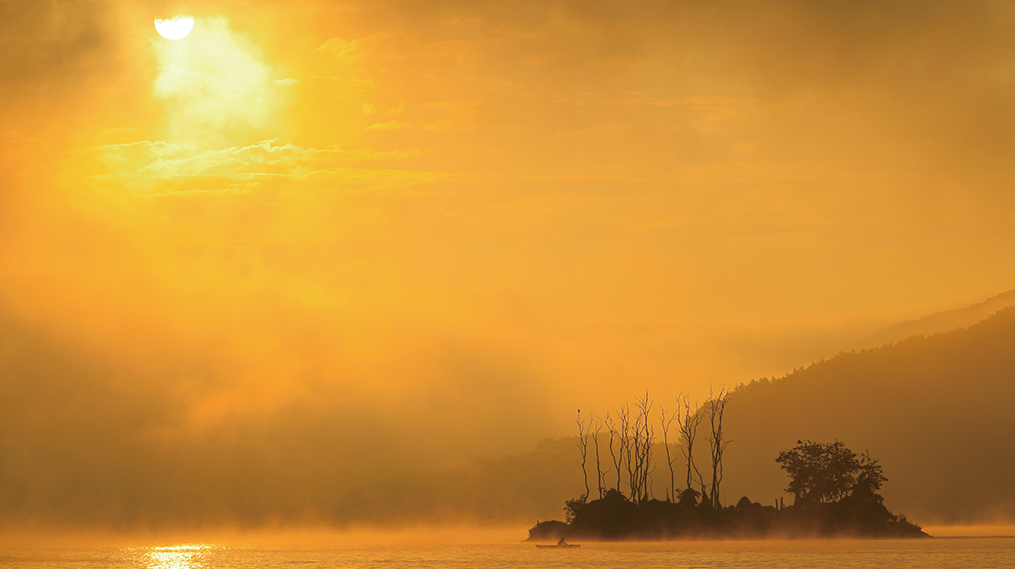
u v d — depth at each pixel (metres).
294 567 167.75
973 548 167.88
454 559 173.00
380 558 186.88
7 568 189.25
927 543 183.38
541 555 172.75
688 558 151.00
